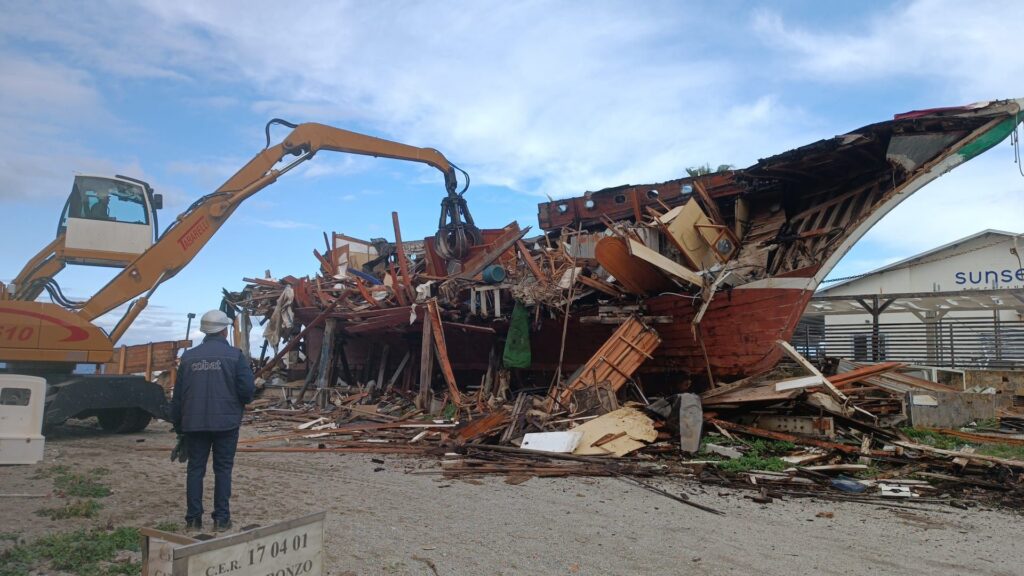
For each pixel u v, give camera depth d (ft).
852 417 36.63
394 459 33.76
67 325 39.04
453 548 17.57
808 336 84.79
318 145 50.93
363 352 76.64
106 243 43.47
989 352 71.36
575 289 49.75
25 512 20.35
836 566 16.71
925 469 28.91
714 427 37.83
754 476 27.73
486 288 51.83
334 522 20.01
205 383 18.16
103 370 42.60
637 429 35.42
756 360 44.16
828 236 44.47
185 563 8.71
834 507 23.53
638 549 17.88
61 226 44.01
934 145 40.01
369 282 67.31
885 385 47.70
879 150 42.42
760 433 35.40
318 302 71.41
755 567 16.49
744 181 47.26
